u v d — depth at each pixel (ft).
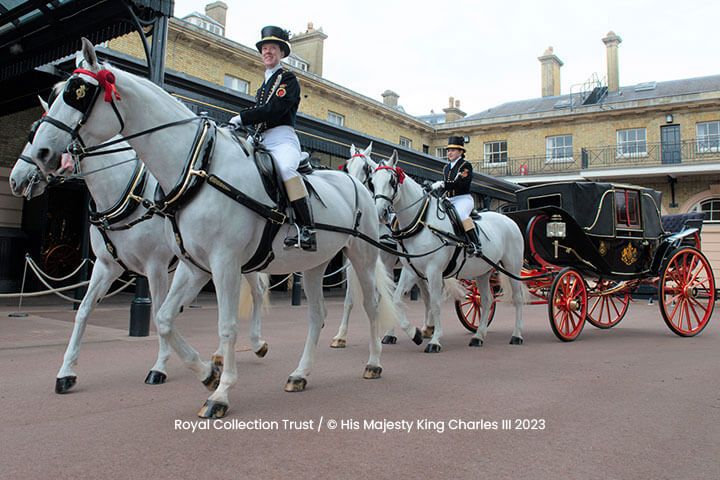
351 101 78.13
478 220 25.61
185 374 16.85
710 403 14.47
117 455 9.95
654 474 9.61
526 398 14.65
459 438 11.33
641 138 85.15
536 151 92.38
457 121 97.25
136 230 15.70
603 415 13.19
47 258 45.21
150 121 12.22
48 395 14.20
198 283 13.75
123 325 28.35
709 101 79.15
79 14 26.89
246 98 38.34
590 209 27.66
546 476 9.39
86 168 15.23
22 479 8.82
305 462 9.80
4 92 38.37
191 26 55.52
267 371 17.81
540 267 29.71
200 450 10.28
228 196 12.26
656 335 28.78
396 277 48.80
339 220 15.38
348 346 23.66
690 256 30.66
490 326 32.27
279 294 56.13
